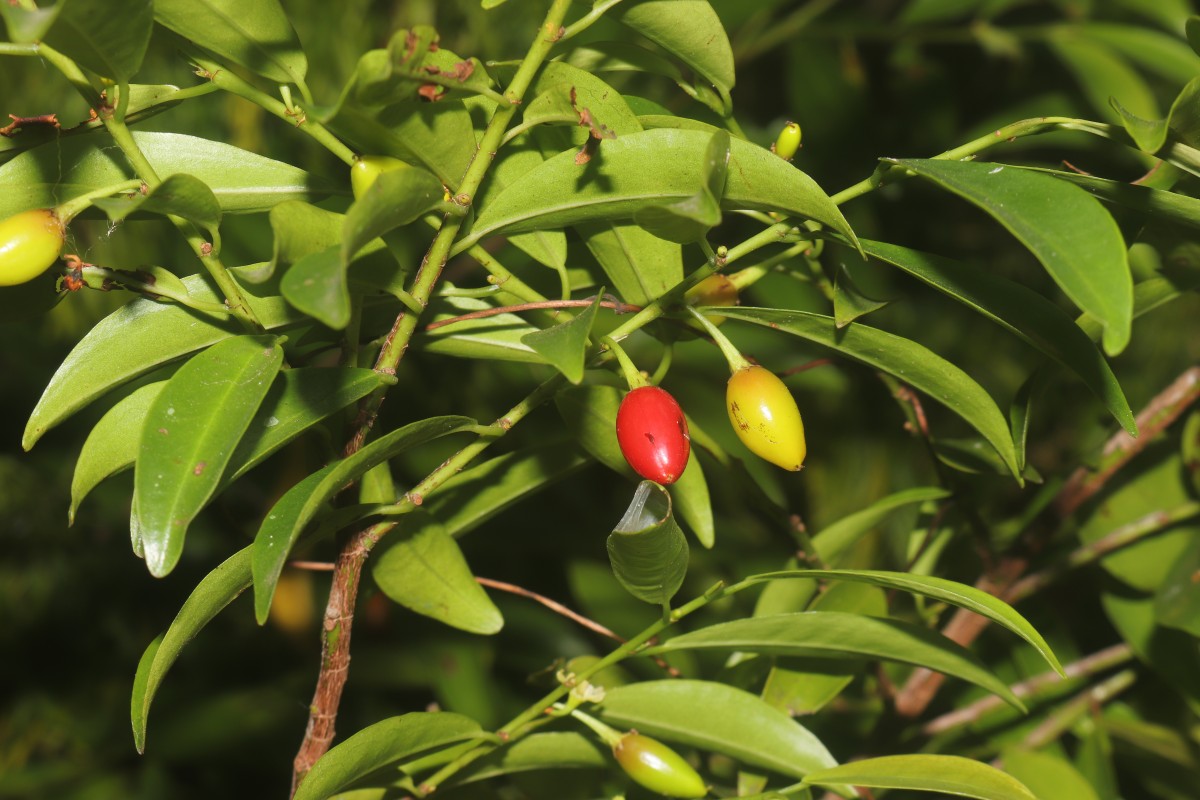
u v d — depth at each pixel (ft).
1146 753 2.52
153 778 3.69
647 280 2.17
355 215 1.92
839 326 2.10
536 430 3.54
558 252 2.18
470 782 2.28
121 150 2.11
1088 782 2.46
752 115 4.24
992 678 2.16
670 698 2.22
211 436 2.00
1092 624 2.95
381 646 3.22
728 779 2.43
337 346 2.20
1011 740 2.54
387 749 2.12
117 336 2.10
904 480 3.63
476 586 2.21
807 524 3.69
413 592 2.20
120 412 2.11
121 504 3.85
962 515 2.42
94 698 3.94
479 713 3.09
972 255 4.00
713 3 3.40
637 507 2.04
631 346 3.26
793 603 2.35
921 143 3.71
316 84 3.26
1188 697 2.43
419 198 1.98
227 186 2.12
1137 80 3.10
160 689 3.70
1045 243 1.95
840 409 3.63
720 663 3.04
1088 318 2.16
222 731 3.46
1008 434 2.16
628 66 2.18
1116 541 2.45
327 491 2.00
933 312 4.00
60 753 3.92
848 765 2.16
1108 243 1.94
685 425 2.05
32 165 2.10
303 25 3.22
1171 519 2.44
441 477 2.11
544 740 2.23
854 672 2.29
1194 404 2.47
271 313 2.13
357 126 2.00
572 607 3.50
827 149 3.56
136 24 1.96
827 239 2.10
